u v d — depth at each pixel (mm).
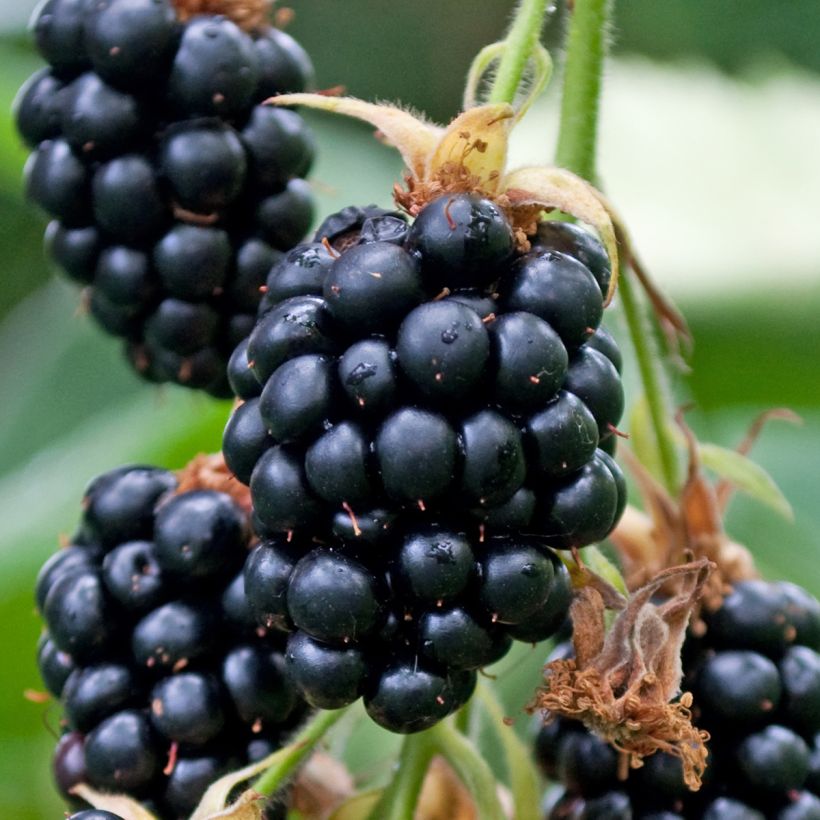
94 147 262
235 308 266
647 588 248
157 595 254
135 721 254
